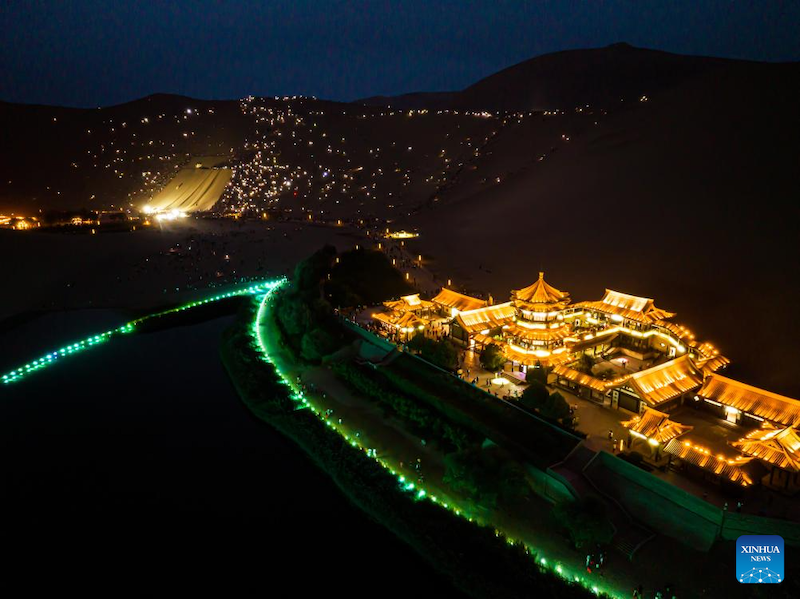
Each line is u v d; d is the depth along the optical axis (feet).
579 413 202.39
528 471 179.22
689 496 152.25
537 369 217.77
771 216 336.70
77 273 418.10
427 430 214.69
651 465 167.63
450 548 157.07
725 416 190.60
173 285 408.05
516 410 201.36
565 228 430.20
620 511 161.58
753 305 267.59
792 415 171.53
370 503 177.88
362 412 232.53
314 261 349.41
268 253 476.54
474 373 239.30
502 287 354.33
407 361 250.16
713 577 140.05
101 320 348.59
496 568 149.28
